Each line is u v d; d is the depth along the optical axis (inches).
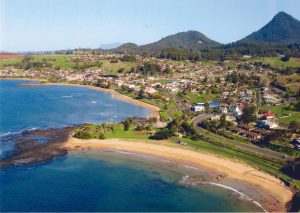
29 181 5128.0
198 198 4692.4
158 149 6574.8
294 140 6870.1
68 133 7583.7
